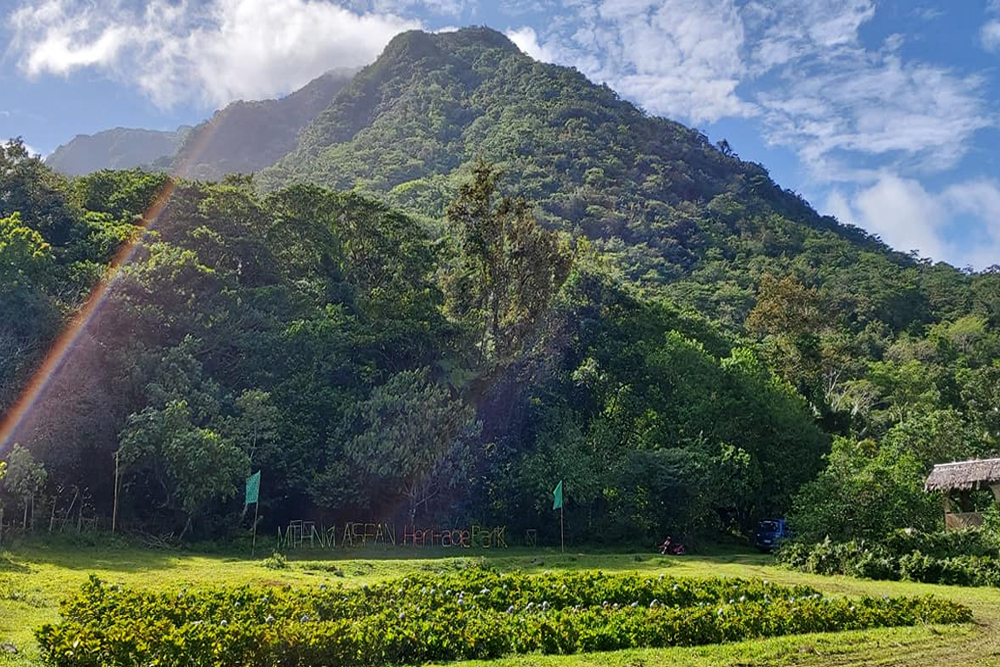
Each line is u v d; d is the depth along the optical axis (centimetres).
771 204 12369
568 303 4634
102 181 4500
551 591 1510
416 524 3434
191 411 2997
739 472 3934
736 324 7144
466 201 4294
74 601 1251
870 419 5309
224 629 1023
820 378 5691
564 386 4238
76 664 956
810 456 4341
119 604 1219
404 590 1448
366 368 3659
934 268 10369
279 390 3428
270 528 3278
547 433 3856
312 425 3381
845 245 10381
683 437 4097
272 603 1295
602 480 3622
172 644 984
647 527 3606
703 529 3944
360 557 2788
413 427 3278
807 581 2211
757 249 9912
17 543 2289
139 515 3012
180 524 2967
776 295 6197
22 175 4072
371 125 14675
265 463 3169
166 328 3356
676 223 10219
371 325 3919
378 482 3269
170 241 4116
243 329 3644
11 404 2781
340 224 4538
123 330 3256
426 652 1105
